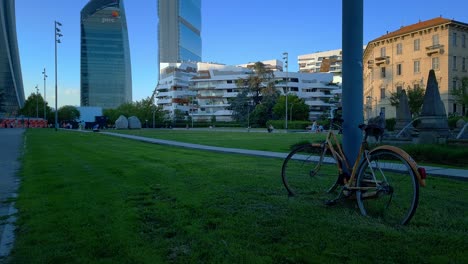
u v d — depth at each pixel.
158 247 3.61
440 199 5.55
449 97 56.72
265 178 7.48
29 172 9.34
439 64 57.84
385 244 3.53
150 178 7.89
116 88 160.00
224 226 4.18
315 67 182.88
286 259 3.20
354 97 5.69
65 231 4.19
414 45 61.44
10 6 138.25
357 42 5.70
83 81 157.38
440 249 3.39
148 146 19.89
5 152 16.03
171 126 100.44
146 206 5.34
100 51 158.62
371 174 4.69
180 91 134.38
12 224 4.66
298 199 5.50
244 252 3.37
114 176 8.32
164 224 4.42
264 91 99.75
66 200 5.81
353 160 5.64
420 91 51.94
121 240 3.82
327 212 4.73
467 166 10.41
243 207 5.06
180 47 197.38
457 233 3.87
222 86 128.75
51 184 7.32
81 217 4.75
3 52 132.50
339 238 3.71
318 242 3.60
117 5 159.62
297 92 126.19
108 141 25.14
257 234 3.87
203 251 3.41
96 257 3.42
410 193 4.46
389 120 42.53
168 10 196.12
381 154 4.62
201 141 25.34
